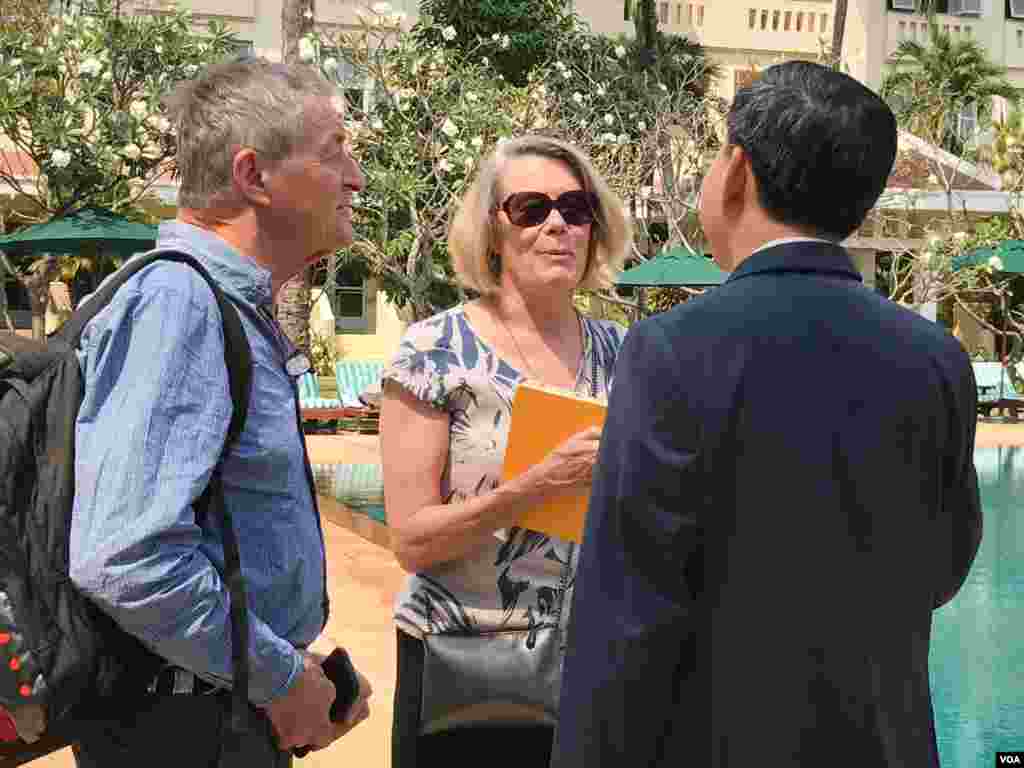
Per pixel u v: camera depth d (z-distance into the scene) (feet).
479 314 9.02
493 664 8.41
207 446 6.18
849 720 5.65
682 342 5.81
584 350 9.32
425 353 8.65
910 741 5.84
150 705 6.40
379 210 47.50
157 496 5.95
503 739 8.50
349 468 42.14
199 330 6.30
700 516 5.73
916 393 5.88
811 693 5.65
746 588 5.69
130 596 5.88
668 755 5.78
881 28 103.24
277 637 6.51
